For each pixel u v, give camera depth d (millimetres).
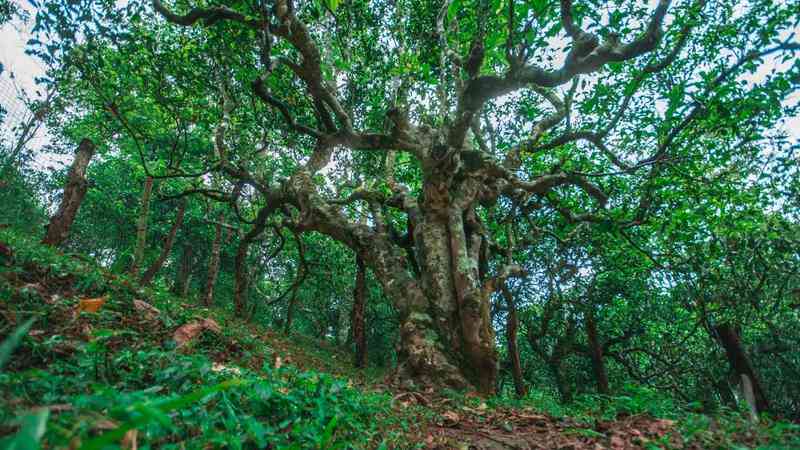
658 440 3725
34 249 7234
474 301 8703
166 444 2197
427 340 8609
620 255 13062
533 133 11273
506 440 4223
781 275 10703
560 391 16562
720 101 7176
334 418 2850
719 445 3557
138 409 1433
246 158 12391
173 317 6500
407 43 11273
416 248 10242
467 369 8602
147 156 17891
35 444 1082
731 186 9578
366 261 10703
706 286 10562
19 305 4297
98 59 8062
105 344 3627
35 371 2461
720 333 10258
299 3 9961
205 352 5527
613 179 11117
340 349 22953
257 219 13469
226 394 2998
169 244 16625
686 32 7039
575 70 6570
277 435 2682
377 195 11906
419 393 6996
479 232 10461
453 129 8656
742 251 9875
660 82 9836
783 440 3674
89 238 25281
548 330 17609
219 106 12469
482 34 6969
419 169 14727
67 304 4934
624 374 19297
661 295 15086
